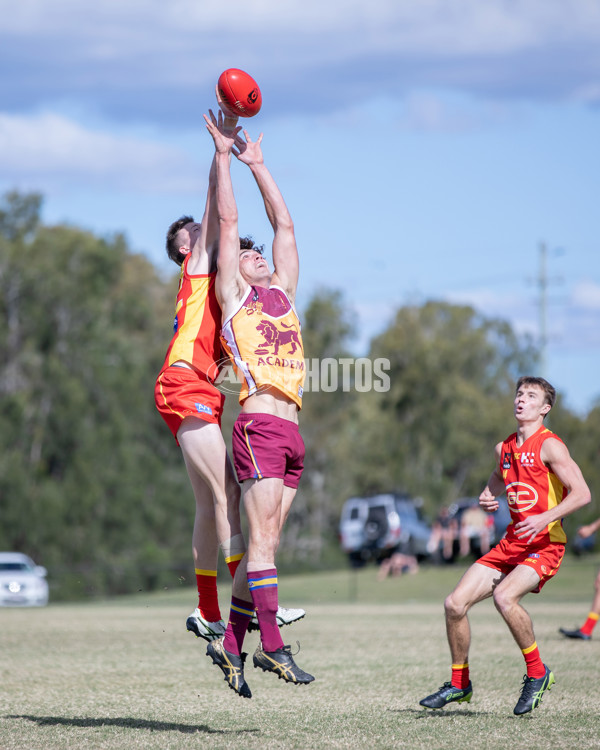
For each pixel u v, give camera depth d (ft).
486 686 89.25
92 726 67.62
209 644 67.36
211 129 67.51
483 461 644.69
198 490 69.62
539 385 76.23
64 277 559.79
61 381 520.42
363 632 152.76
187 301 69.21
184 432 67.67
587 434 565.12
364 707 77.97
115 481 510.17
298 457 66.64
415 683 92.84
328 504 644.69
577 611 204.13
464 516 374.02
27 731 65.00
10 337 547.90
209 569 70.64
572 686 87.86
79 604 303.07
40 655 120.06
